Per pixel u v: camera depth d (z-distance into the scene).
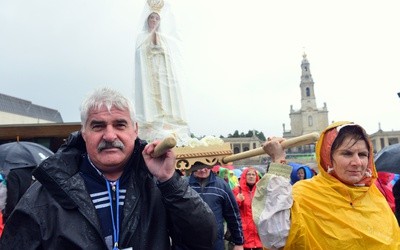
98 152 2.29
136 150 2.44
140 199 2.34
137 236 2.26
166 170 2.24
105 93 2.36
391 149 5.62
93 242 2.15
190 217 2.26
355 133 2.75
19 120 61.09
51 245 2.13
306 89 109.19
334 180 2.78
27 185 5.09
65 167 2.29
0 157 5.39
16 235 2.22
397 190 4.01
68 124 11.94
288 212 2.58
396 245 2.74
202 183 5.07
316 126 106.31
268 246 2.59
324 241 2.68
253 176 6.94
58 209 2.18
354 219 2.69
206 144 3.51
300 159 48.62
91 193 2.33
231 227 5.21
